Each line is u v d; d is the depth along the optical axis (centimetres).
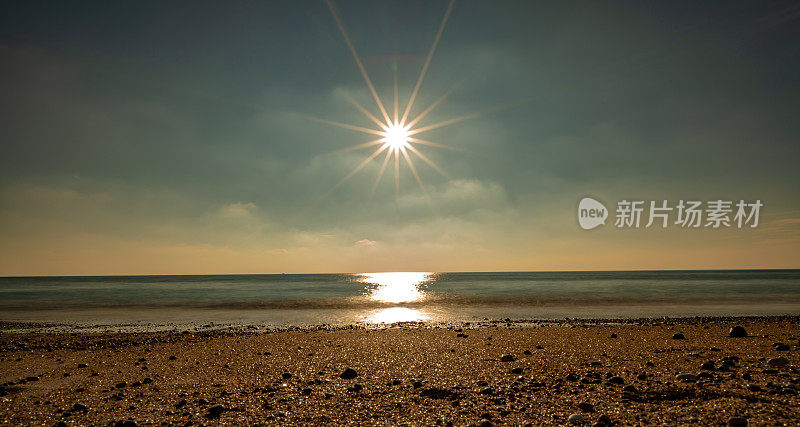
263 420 715
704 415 663
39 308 3550
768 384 826
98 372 1184
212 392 923
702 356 1207
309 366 1205
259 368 1189
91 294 5450
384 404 799
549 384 922
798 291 4831
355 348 1498
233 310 3328
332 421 704
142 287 7719
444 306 3478
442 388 910
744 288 5497
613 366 1101
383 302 3934
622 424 641
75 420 740
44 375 1155
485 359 1255
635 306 3306
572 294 4631
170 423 709
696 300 3772
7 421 742
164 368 1220
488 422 655
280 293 5534
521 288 6072
